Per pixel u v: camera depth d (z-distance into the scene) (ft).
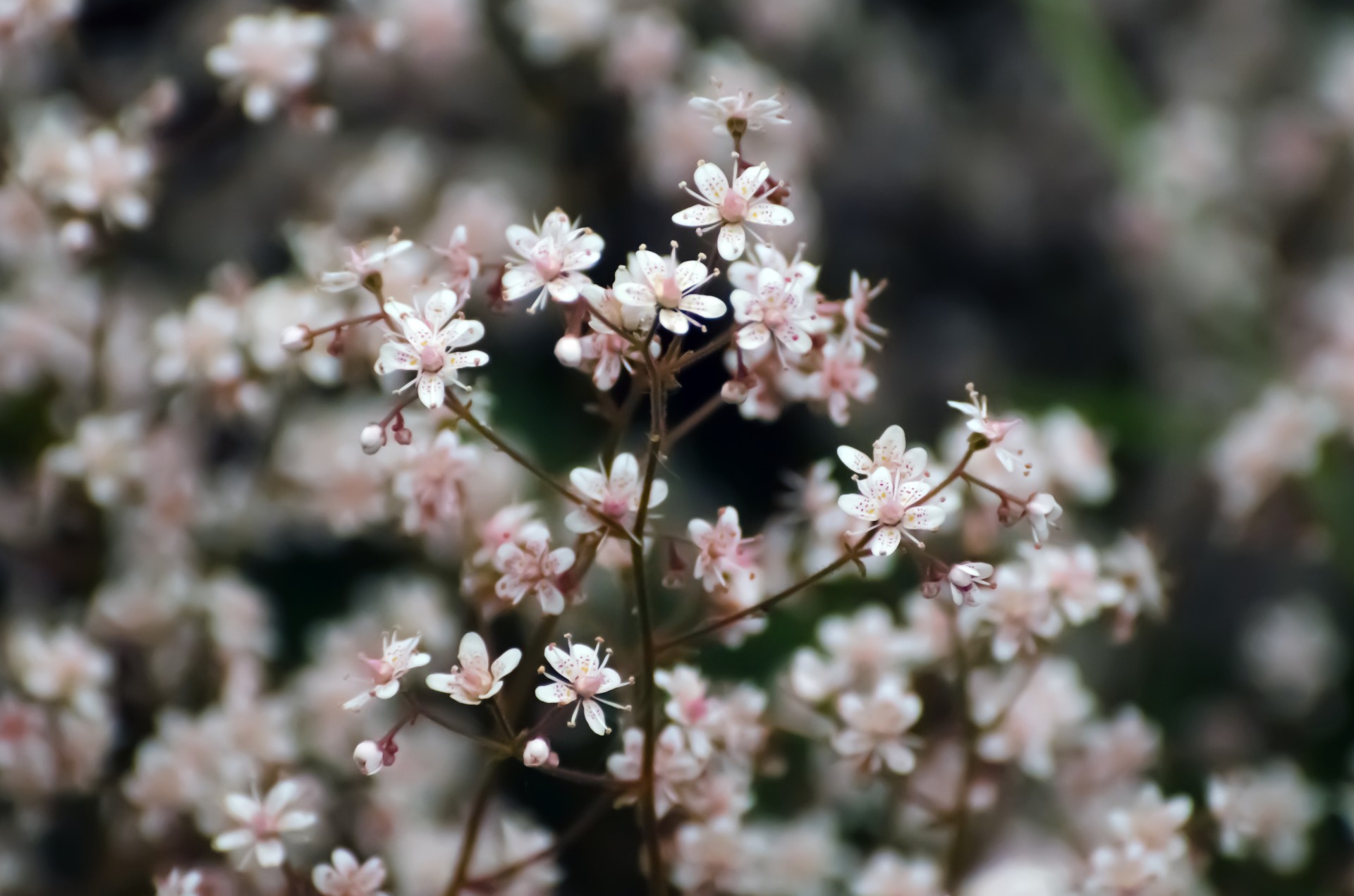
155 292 2.39
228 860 1.67
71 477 1.80
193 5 2.69
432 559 1.80
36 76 2.30
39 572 1.93
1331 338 2.53
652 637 1.53
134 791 1.69
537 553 1.51
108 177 1.70
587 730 1.84
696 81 2.27
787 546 1.65
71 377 1.86
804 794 1.85
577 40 2.07
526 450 1.92
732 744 1.59
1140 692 2.42
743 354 1.54
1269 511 2.12
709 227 1.50
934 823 1.66
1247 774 1.76
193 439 1.87
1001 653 1.61
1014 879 1.69
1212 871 2.00
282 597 2.19
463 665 1.50
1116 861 1.61
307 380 1.88
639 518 1.51
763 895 1.71
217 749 1.71
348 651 1.79
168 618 1.78
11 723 1.71
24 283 1.93
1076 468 1.74
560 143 2.54
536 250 1.49
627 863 1.89
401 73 2.51
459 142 2.52
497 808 1.82
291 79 1.69
